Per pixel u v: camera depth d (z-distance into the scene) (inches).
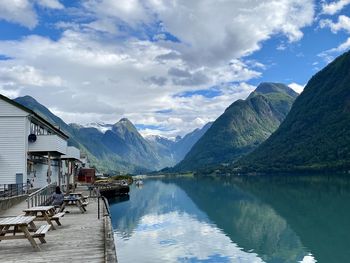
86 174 3698.3
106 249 527.2
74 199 1007.6
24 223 522.6
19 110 1545.3
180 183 5147.6
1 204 984.9
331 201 1908.2
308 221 1369.3
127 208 1927.9
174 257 885.2
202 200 2304.4
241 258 884.6
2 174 1512.1
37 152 1669.5
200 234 1166.3
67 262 472.7
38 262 475.2
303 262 855.1
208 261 855.7
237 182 4537.4
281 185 3385.8
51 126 1994.3
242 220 1440.7
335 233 1149.7
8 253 526.9
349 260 864.9
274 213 1593.3
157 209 1859.0
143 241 1059.9
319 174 5324.8
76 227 748.0
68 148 2075.5
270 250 963.3
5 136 1526.8
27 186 1494.8
